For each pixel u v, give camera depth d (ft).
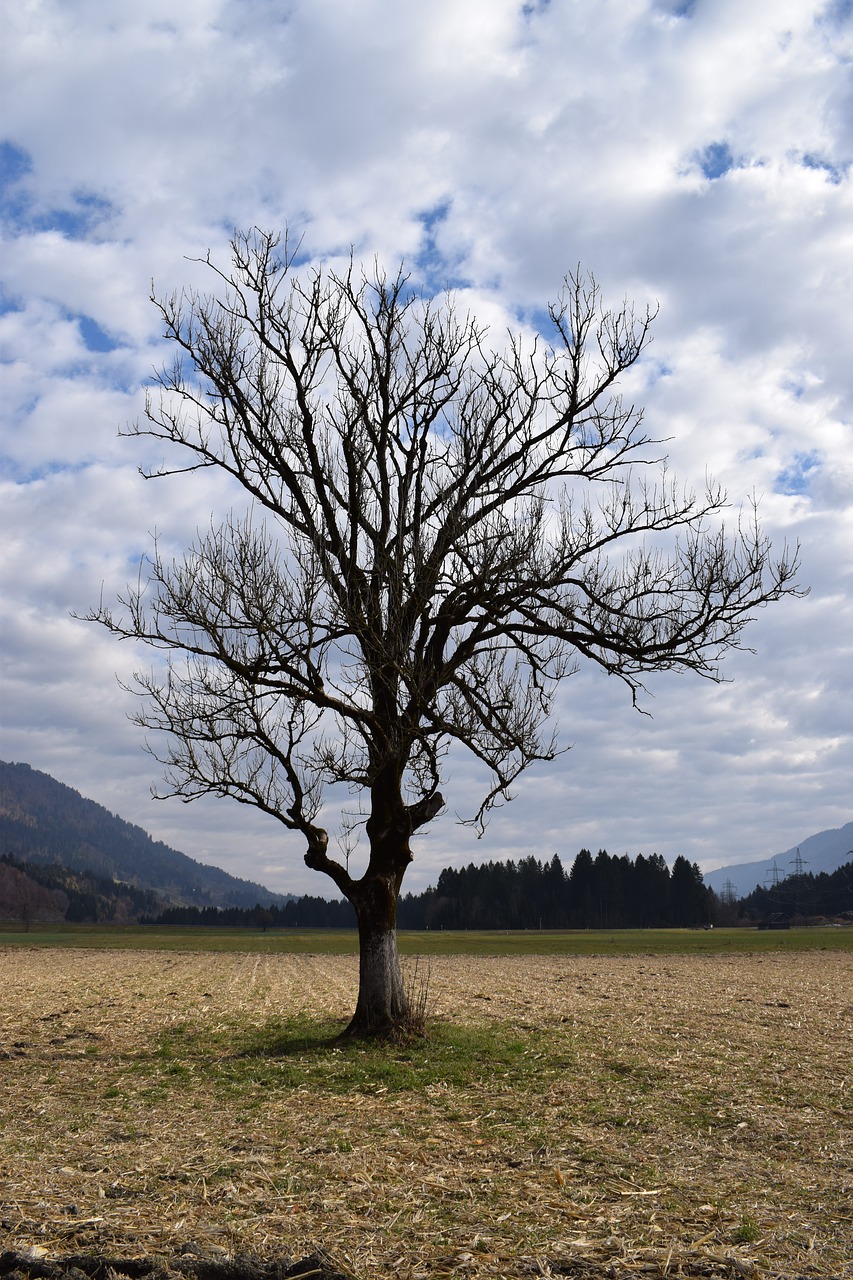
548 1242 25.77
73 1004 98.32
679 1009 88.07
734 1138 38.47
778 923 584.81
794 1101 45.65
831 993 106.32
